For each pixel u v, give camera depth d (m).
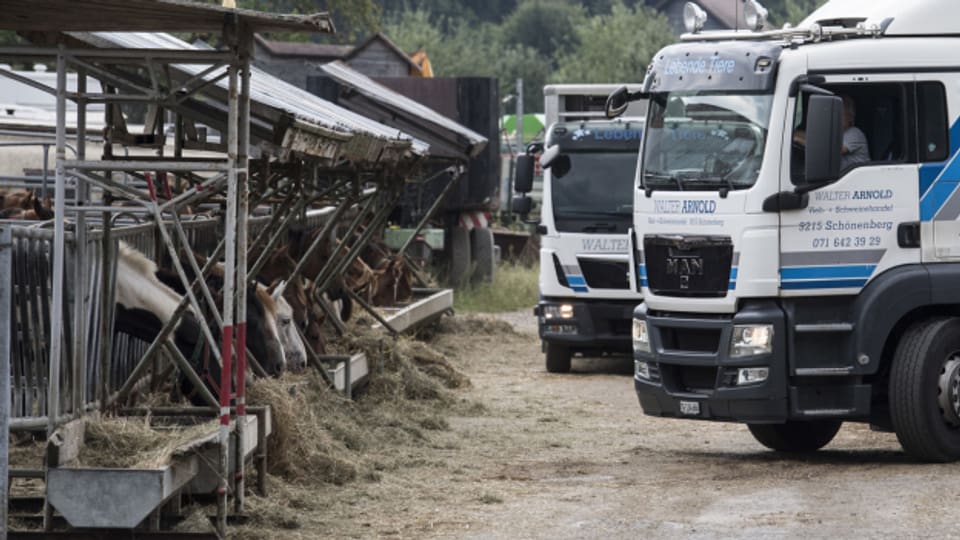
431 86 55.03
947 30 21.27
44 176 30.11
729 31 22.30
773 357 20.55
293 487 18.34
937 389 20.47
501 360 37.38
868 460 21.58
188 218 24.28
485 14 183.12
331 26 15.34
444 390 28.19
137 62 16.20
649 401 21.98
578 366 36.59
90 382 17.16
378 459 20.98
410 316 34.84
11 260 14.65
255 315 20.95
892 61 20.89
